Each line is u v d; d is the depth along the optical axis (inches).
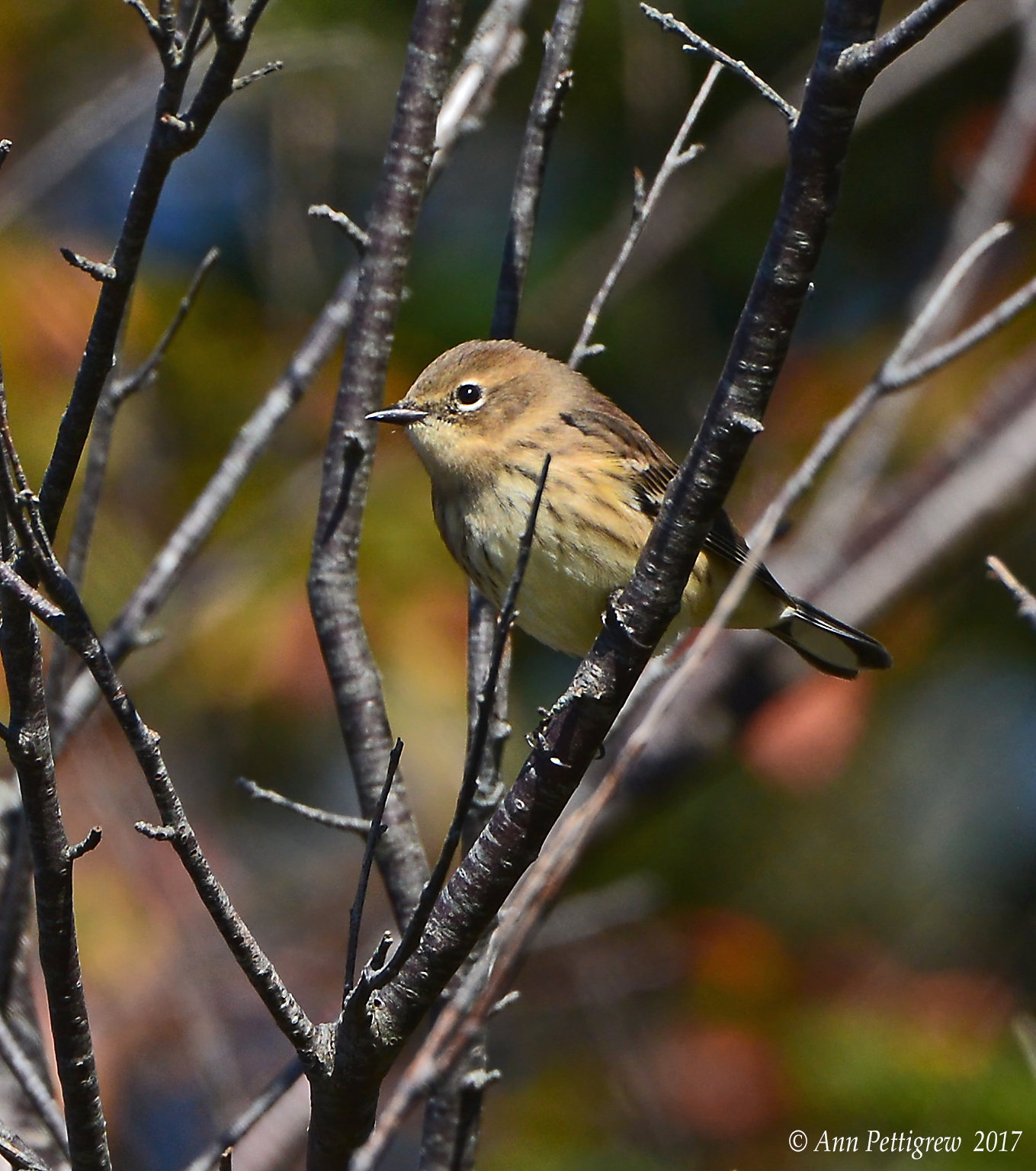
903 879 565.0
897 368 285.7
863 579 483.5
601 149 581.6
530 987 502.6
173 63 206.1
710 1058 474.6
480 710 206.7
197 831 494.6
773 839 559.8
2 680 409.1
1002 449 495.2
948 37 542.9
